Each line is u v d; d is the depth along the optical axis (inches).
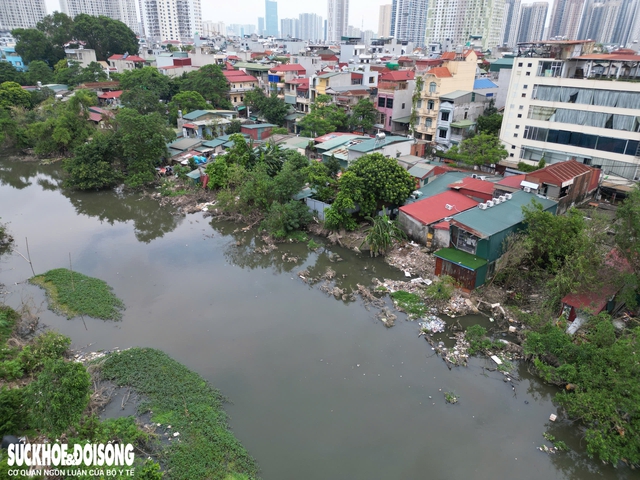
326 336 1154.0
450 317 1214.3
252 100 3395.7
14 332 1122.0
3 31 6953.7
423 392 968.3
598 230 1181.1
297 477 770.2
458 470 791.7
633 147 1793.8
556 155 2039.9
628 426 773.9
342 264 1531.7
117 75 4202.8
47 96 3570.4
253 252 1631.4
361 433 863.7
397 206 1721.2
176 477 759.7
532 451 831.1
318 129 2704.2
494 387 982.4
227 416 898.1
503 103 2822.3
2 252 1617.9
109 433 792.3
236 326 1192.2
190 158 2384.4
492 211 1409.9
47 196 2242.9
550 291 1143.0
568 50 1943.9
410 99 2778.1
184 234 1792.6
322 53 4658.0
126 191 2274.9
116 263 1540.4
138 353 1062.4
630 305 1056.2
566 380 924.0
